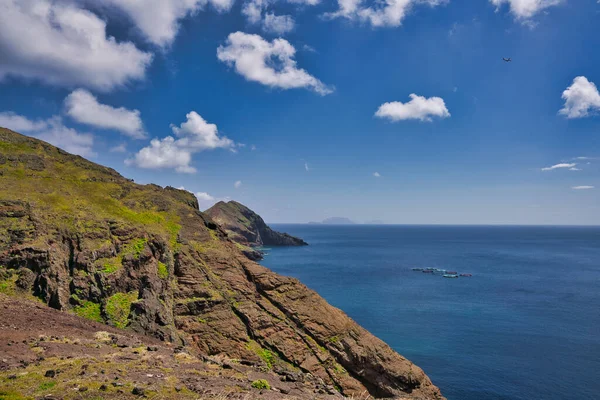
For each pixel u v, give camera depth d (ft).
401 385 147.33
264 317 150.92
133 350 83.51
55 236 131.34
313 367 142.31
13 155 158.51
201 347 134.62
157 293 138.31
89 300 124.06
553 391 168.35
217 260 170.40
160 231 165.99
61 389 52.08
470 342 224.53
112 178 189.37
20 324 86.17
